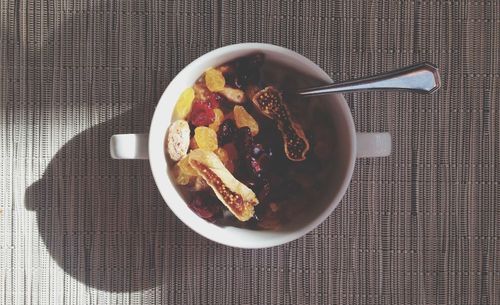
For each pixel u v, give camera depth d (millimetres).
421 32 420
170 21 415
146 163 417
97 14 415
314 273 415
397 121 417
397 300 416
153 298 414
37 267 414
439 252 418
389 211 417
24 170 415
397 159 418
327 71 416
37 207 415
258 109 362
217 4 415
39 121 415
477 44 419
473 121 420
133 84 414
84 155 415
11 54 416
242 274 415
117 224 415
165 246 415
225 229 365
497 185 420
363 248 416
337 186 361
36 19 415
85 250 415
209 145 360
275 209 369
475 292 418
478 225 419
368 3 418
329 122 369
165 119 360
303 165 366
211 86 363
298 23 416
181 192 367
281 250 416
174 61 415
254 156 357
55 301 413
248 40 415
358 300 415
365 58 417
